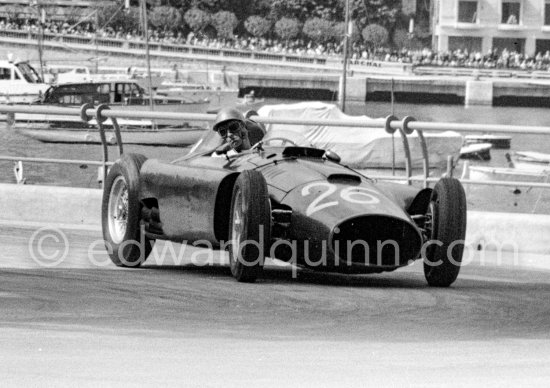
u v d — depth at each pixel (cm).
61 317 1134
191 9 16300
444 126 1928
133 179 1659
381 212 1391
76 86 7762
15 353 859
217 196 1484
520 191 4481
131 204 1655
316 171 1498
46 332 1005
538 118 12706
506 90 14462
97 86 7838
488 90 14350
